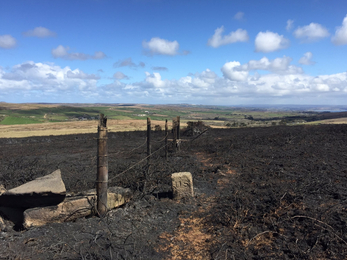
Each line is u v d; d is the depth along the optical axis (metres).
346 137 17.20
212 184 8.80
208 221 5.84
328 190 7.01
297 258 4.18
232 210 6.16
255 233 5.12
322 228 4.81
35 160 13.30
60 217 5.63
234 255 4.44
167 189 8.41
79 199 5.89
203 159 13.43
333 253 4.17
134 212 6.40
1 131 49.53
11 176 9.66
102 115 5.93
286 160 11.29
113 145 21.77
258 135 22.23
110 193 6.41
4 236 4.93
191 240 5.09
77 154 18.03
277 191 7.24
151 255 4.58
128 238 5.14
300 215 5.53
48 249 4.60
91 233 5.25
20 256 4.35
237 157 12.86
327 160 10.71
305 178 8.15
